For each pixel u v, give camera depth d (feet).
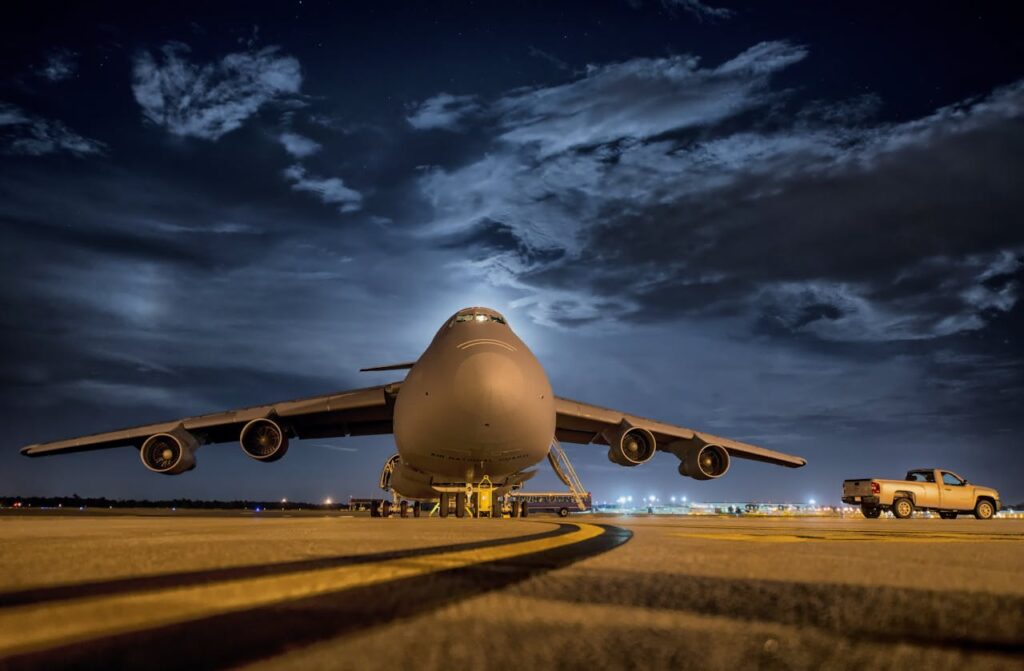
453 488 61.26
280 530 24.45
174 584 7.61
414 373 58.70
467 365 51.72
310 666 4.17
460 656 4.50
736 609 6.45
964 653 4.84
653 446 75.00
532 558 11.42
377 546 14.38
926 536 24.91
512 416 51.13
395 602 6.54
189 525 31.91
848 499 81.41
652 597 7.07
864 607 6.70
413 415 54.49
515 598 6.81
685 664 4.43
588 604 6.54
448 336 57.26
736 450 83.20
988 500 81.51
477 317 58.85
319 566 9.66
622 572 9.29
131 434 72.33
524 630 5.34
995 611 6.58
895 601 7.11
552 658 4.50
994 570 10.52
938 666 4.48
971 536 25.25
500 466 55.98
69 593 7.02
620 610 6.24
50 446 75.10
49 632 5.16
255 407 74.79
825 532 27.66
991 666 4.49
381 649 4.66
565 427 78.07
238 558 11.09
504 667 4.25
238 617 5.76
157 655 4.43
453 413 50.96
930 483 79.97
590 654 4.64
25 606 6.22
